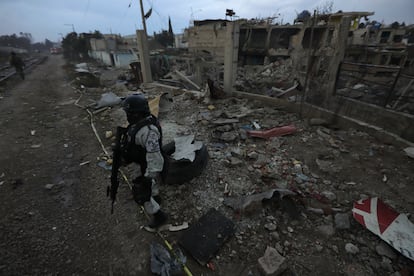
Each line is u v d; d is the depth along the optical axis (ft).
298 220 8.16
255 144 14.40
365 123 15.61
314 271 6.47
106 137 16.05
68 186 10.76
